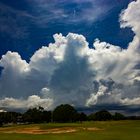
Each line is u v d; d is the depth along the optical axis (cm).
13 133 7044
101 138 5147
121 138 5122
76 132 6812
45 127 9500
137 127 8212
